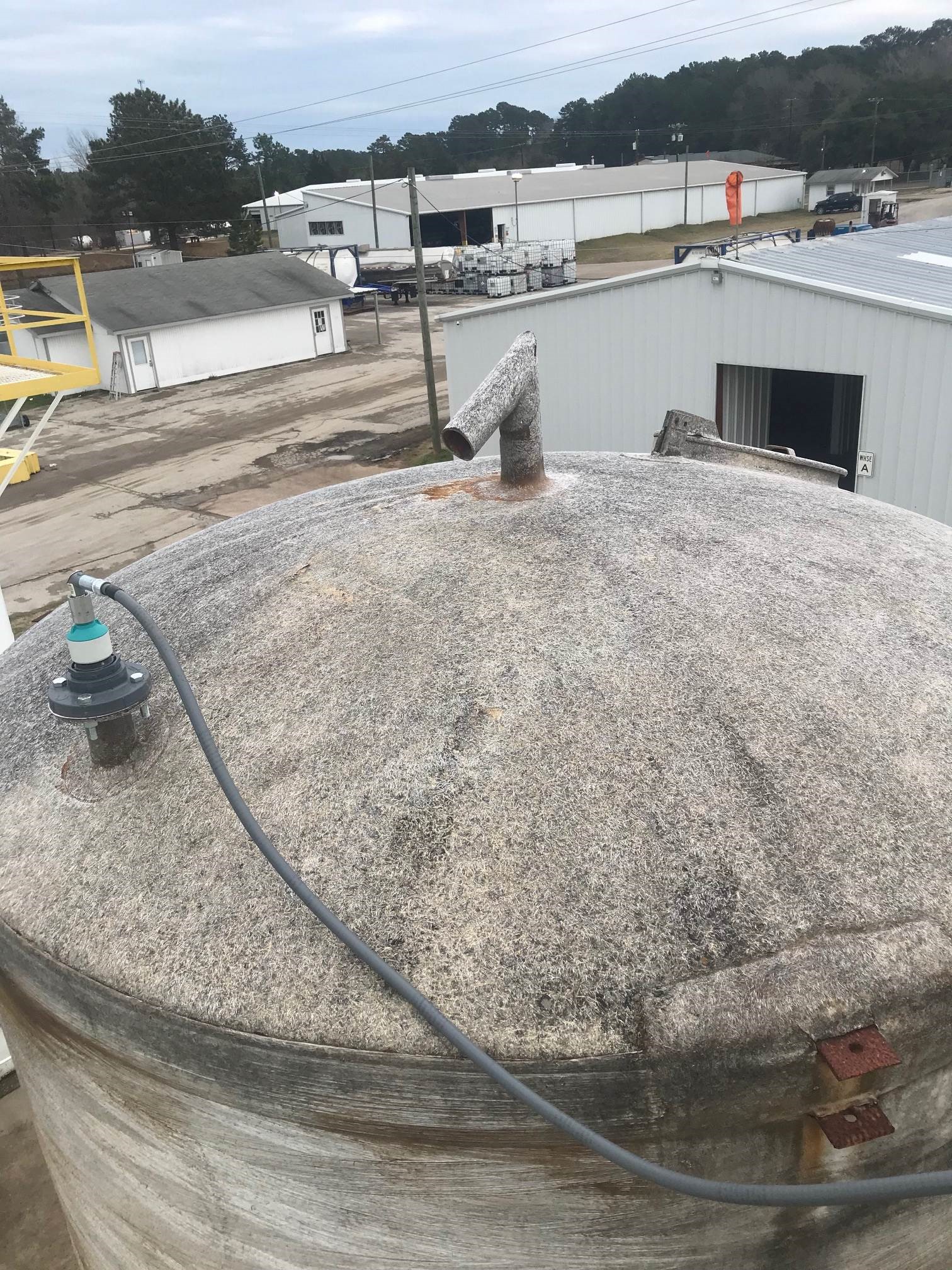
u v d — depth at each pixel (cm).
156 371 2711
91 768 274
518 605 292
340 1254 237
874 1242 231
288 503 439
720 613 286
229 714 275
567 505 350
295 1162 226
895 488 1004
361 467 1800
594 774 237
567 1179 211
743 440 1219
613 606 288
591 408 1242
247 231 5103
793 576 308
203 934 225
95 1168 275
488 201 5219
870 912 210
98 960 228
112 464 1980
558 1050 196
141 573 392
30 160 7038
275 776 252
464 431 296
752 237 1609
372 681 272
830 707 253
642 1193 212
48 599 1286
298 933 220
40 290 2759
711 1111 202
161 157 5531
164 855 244
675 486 379
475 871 221
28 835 264
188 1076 224
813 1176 215
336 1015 207
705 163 7106
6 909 247
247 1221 244
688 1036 195
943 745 246
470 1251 226
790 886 213
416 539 337
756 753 240
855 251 1439
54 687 258
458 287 4212
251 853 237
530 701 257
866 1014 199
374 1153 217
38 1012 253
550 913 213
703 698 254
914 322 932
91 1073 249
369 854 229
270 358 2938
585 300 1185
